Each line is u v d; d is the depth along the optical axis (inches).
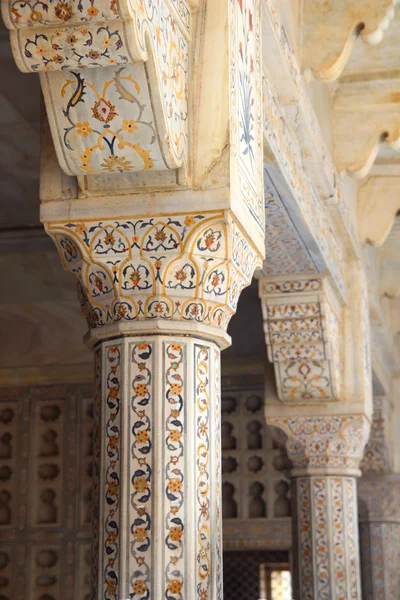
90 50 92.2
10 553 286.2
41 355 280.8
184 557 103.5
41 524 286.7
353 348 229.6
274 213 175.8
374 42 172.4
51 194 110.9
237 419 298.4
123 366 108.4
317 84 196.9
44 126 113.2
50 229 110.6
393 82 213.8
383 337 298.4
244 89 118.7
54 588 281.9
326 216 209.9
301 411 221.5
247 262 116.6
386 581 316.5
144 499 104.5
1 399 295.0
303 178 182.7
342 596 217.3
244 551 299.1
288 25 160.4
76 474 287.7
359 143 213.6
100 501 106.7
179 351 108.6
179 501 104.9
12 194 193.9
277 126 159.3
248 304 261.4
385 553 318.7
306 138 177.5
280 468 294.7
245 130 117.2
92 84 98.7
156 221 107.8
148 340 108.4
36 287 237.1
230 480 296.5
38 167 179.6
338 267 222.7
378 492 321.1
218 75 110.5
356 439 223.5
